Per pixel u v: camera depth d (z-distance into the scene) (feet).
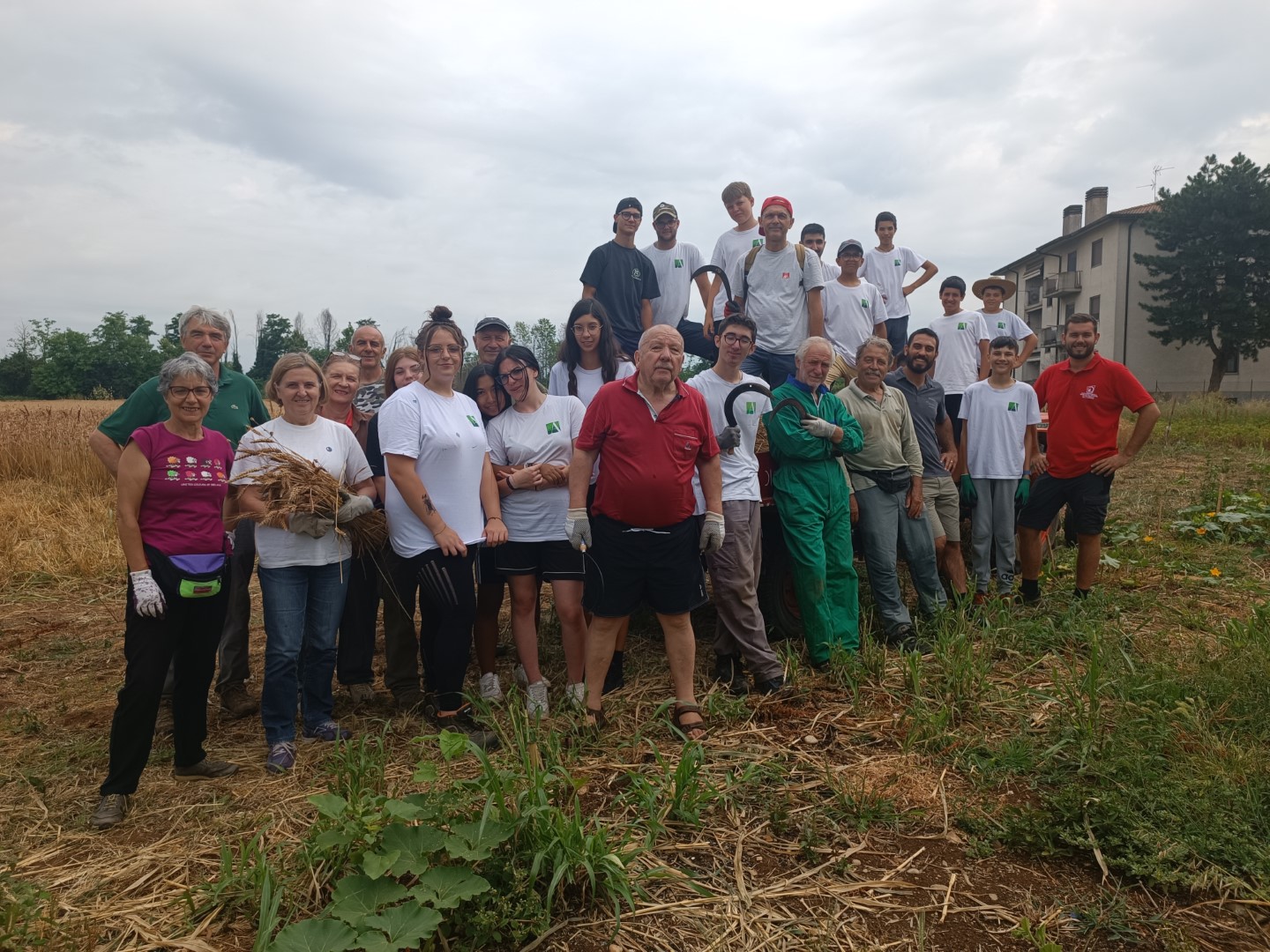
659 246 21.13
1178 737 11.39
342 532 12.50
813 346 14.96
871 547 16.34
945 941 8.00
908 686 14.07
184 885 9.06
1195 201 118.52
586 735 12.27
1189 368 132.05
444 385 13.24
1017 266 172.65
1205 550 24.27
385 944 7.25
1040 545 18.99
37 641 18.58
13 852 9.78
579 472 12.60
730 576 13.92
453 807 9.48
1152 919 8.21
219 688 14.33
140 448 10.55
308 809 10.64
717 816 10.25
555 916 8.34
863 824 9.93
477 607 14.37
